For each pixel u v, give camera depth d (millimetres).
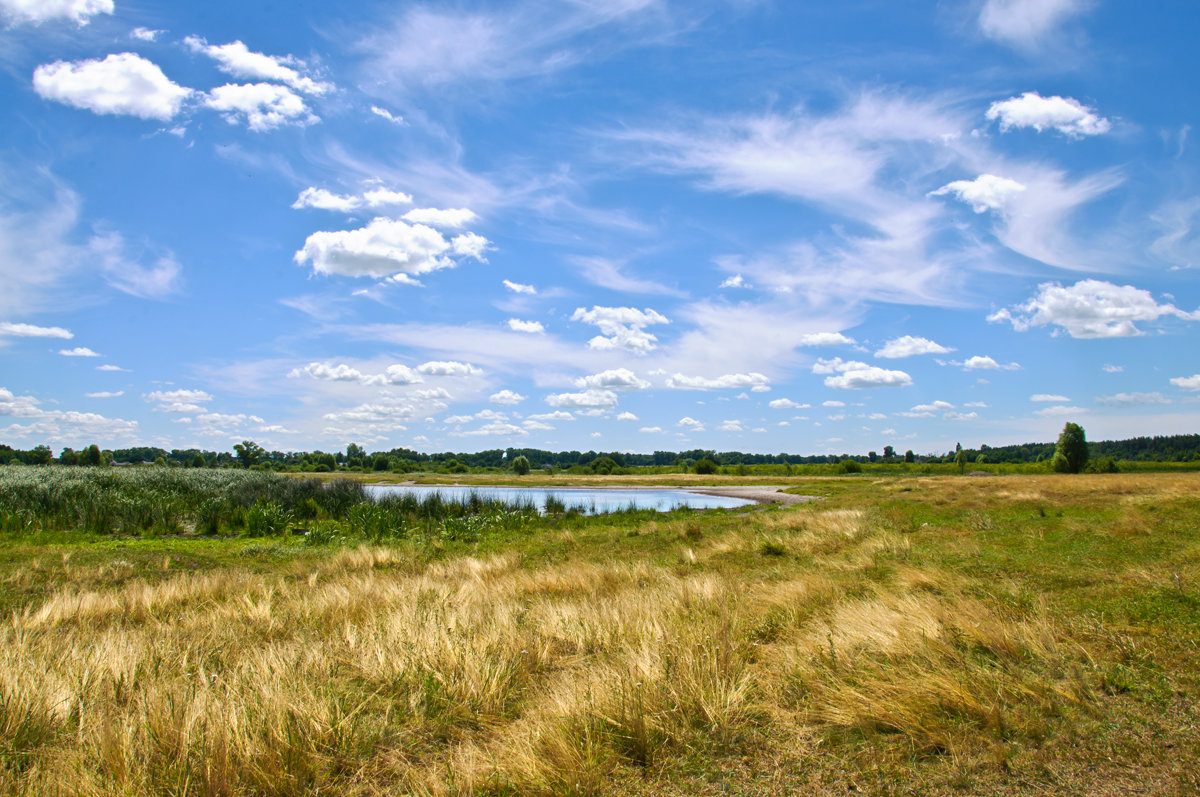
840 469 76062
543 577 9094
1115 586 6684
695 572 9555
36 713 3771
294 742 3416
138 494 19734
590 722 3672
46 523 16609
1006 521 14281
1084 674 4223
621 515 22453
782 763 3328
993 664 4566
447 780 3172
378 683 4559
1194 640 4785
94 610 7184
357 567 11297
